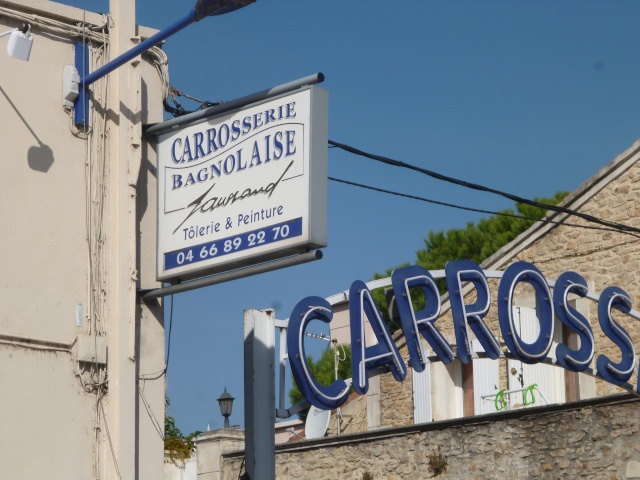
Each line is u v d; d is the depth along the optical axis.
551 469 17.30
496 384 20.08
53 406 10.66
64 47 11.36
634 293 18.97
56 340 10.78
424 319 13.23
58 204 11.03
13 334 10.52
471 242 36.38
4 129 10.81
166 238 11.12
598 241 19.62
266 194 10.52
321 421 20.42
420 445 18.83
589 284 19.59
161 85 11.96
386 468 19.12
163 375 11.47
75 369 10.85
